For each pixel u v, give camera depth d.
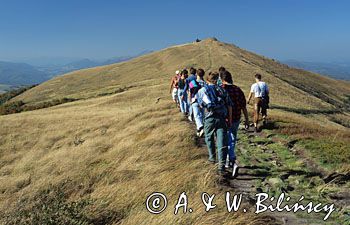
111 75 102.25
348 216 6.35
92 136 20.20
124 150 13.36
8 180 14.24
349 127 52.78
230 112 9.00
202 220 5.96
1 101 112.62
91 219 7.14
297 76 109.25
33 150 19.80
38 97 95.81
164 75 78.62
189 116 17.70
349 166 9.23
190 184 7.84
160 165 9.91
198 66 79.88
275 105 41.69
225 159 8.88
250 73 72.12
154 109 23.84
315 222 6.20
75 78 109.44
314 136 13.70
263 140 13.44
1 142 22.47
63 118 28.55
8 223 7.56
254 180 8.72
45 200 8.60
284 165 10.09
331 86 117.69
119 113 26.75
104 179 10.34
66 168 13.61
